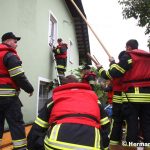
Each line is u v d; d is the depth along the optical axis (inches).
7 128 274.4
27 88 188.2
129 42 205.3
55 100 132.6
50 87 425.1
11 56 185.6
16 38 202.2
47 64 417.7
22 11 328.5
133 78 193.0
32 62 358.3
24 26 333.7
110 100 324.5
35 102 362.9
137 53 193.6
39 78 381.7
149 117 193.5
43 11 405.7
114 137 211.6
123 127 230.5
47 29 422.3
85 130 120.6
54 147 118.0
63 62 439.2
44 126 132.8
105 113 136.1
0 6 276.2
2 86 185.5
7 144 227.1
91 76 370.3
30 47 351.9
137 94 191.2
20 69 185.3
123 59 191.8
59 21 507.8
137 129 192.7
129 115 193.6
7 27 289.4
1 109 187.2
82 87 138.4
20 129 186.4
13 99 187.3
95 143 118.3
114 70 193.5
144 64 193.8
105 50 227.3
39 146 129.0
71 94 133.9
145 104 191.9
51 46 440.1
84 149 115.6
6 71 186.9
